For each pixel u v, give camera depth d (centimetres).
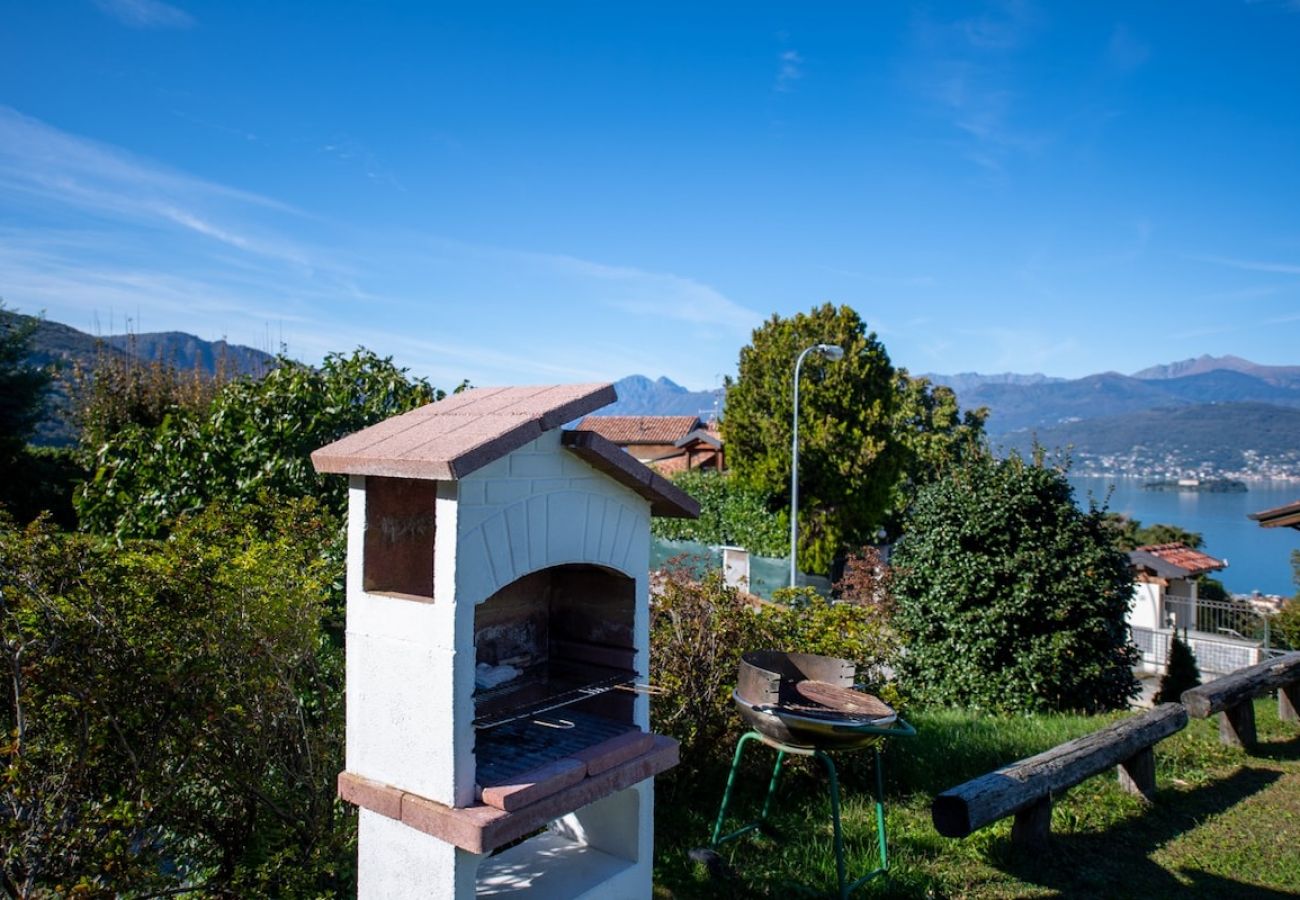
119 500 933
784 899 455
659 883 467
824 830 548
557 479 348
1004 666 955
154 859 376
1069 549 968
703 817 557
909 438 3272
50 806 346
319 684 466
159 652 395
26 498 1659
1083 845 555
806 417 2242
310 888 409
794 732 441
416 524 357
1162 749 757
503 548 324
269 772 443
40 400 1844
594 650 414
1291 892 499
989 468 1040
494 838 296
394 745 325
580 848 419
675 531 2480
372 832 333
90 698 358
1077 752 562
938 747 716
